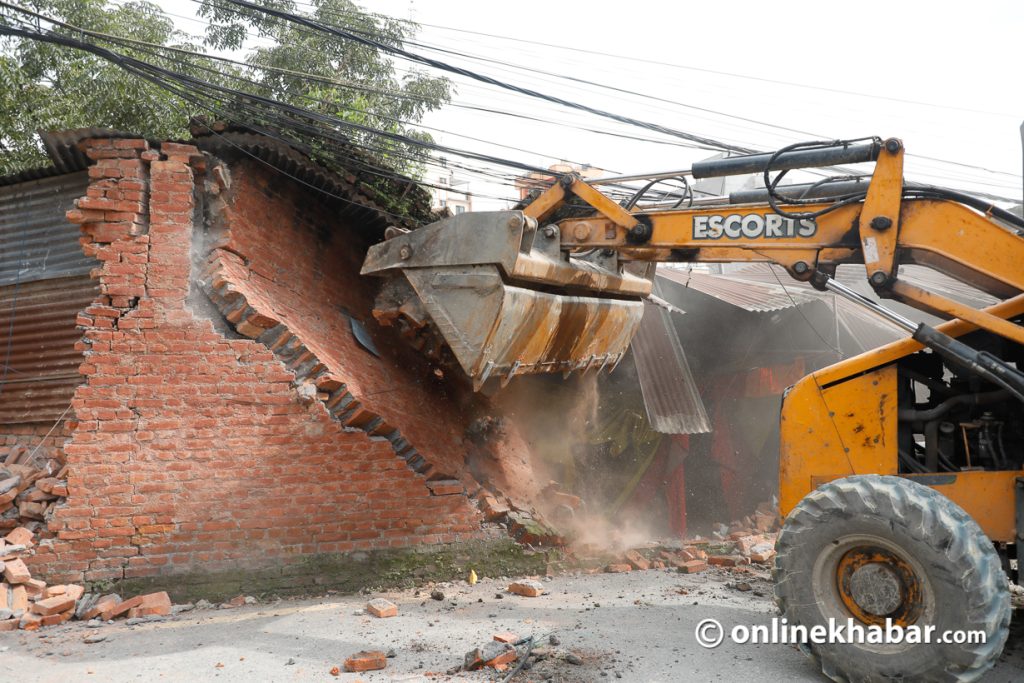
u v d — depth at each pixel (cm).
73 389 829
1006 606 423
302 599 671
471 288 601
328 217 923
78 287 818
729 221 583
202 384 680
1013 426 518
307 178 845
